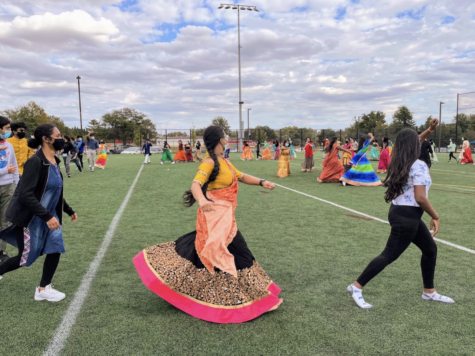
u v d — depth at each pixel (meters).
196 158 25.12
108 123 82.69
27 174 2.98
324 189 10.77
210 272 2.98
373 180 11.52
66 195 9.52
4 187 4.34
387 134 39.31
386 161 15.57
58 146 3.17
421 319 2.96
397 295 3.42
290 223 6.36
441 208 7.61
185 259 3.05
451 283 3.70
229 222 3.03
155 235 5.53
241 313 2.92
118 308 3.13
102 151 18.75
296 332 2.74
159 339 2.63
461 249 4.81
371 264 3.11
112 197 9.20
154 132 85.31
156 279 3.00
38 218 3.10
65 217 6.80
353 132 45.56
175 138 50.16
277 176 14.36
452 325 2.86
